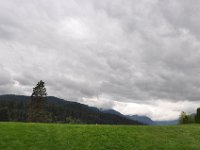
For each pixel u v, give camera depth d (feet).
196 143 106.42
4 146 84.28
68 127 107.65
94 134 101.35
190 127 129.70
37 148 85.51
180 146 100.73
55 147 87.71
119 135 103.35
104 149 90.68
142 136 105.91
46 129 102.17
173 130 120.67
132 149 92.89
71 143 91.81
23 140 89.71
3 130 95.81
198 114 183.52
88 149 88.99
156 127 122.93
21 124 106.63
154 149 95.30
